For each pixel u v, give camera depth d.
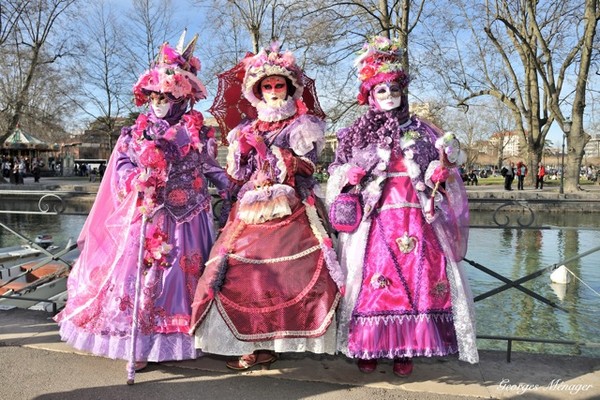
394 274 2.60
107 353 2.75
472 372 2.79
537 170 25.39
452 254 2.70
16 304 5.08
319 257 2.67
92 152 58.00
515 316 6.39
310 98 3.19
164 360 2.70
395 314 2.54
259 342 2.55
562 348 5.26
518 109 24.72
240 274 2.60
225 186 3.12
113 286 2.80
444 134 2.63
